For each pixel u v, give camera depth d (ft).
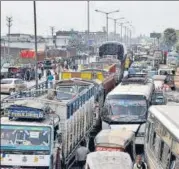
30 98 62.13
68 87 82.74
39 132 51.47
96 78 116.98
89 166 49.34
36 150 50.72
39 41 332.39
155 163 45.55
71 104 61.52
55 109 58.29
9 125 51.85
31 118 53.72
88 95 78.23
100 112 92.84
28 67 201.16
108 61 182.19
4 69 204.23
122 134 65.46
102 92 103.24
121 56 204.13
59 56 265.54
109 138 62.69
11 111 53.72
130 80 104.06
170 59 176.35
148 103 82.23
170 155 37.40
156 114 48.52
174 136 36.11
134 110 81.00
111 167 48.03
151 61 241.96
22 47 312.71
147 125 56.49
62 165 58.03
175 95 98.68
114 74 147.02
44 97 67.67
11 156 50.75
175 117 43.32
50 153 51.06
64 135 57.98
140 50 397.60
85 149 65.46
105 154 52.54
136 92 84.17
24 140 51.19
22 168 50.65
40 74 196.44
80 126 69.77
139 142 77.71
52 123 52.65
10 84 158.81
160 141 43.83
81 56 284.00
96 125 87.45
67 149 60.23
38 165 50.75
